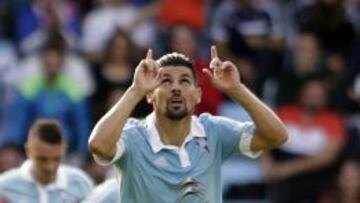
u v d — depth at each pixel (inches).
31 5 1579.7
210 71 757.3
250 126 762.2
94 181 1242.0
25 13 1578.5
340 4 1530.5
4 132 1401.3
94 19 1557.6
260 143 758.5
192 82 751.7
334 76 1434.5
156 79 741.3
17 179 1010.1
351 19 1567.4
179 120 751.7
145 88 738.2
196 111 1278.3
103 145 732.7
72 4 1596.9
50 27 1437.0
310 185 1343.5
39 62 1417.3
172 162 749.9
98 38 1540.4
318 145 1350.9
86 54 1491.1
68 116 1360.7
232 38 1509.6
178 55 754.8
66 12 1573.6
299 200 1346.0
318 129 1354.6
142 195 747.4
